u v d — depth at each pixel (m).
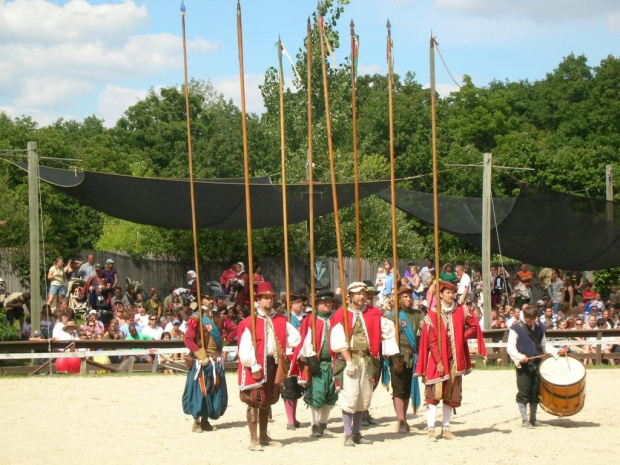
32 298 17.66
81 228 35.53
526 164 37.72
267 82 26.97
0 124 39.38
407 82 62.69
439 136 45.62
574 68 62.38
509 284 24.72
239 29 9.69
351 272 28.77
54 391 14.02
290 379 10.72
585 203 18.92
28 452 9.51
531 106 60.53
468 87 57.19
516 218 19.67
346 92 26.30
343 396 9.62
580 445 9.66
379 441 9.94
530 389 10.82
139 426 11.09
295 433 10.60
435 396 9.85
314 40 18.25
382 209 30.81
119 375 15.99
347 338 9.53
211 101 58.66
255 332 9.41
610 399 13.12
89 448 9.70
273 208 18.64
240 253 27.56
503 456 9.09
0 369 16.09
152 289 22.41
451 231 21.92
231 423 11.38
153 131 52.28
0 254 25.75
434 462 8.79
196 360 10.62
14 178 35.69
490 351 18.30
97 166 38.62
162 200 17.75
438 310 9.91
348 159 27.92
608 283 26.59
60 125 65.88
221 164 48.78
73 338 17.11
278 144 27.47
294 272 28.22
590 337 18.27
